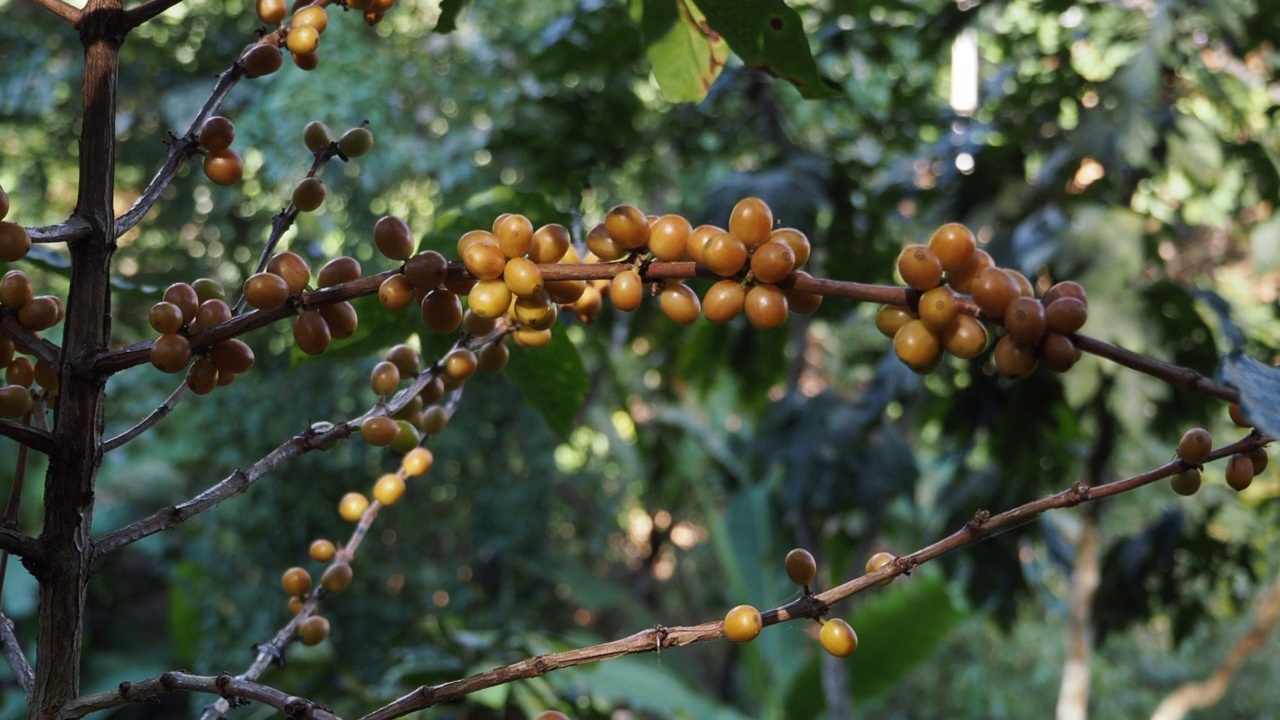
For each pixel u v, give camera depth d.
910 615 3.04
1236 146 1.94
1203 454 0.53
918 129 2.31
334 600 3.47
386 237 0.54
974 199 1.96
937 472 3.93
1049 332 0.51
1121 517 3.36
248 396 3.33
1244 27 1.91
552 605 4.34
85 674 4.17
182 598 3.52
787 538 3.26
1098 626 2.30
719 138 2.41
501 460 3.77
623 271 0.53
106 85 0.58
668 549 5.14
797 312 0.55
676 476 4.20
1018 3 2.30
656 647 0.53
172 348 0.54
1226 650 4.64
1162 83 1.88
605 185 2.98
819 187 1.95
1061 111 2.01
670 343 2.73
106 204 0.57
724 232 0.53
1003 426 1.96
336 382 3.41
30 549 0.55
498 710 1.12
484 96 3.30
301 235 3.06
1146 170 1.95
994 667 4.50
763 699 3.53
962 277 0.53
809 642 3.92
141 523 0.58
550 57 2.08
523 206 0.77
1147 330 1.66
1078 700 2.55
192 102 3.27
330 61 3.07
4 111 3.40
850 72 2.40
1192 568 2.24
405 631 1.25
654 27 0.70
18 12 3.53
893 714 4.46
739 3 0.65
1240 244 3.00
